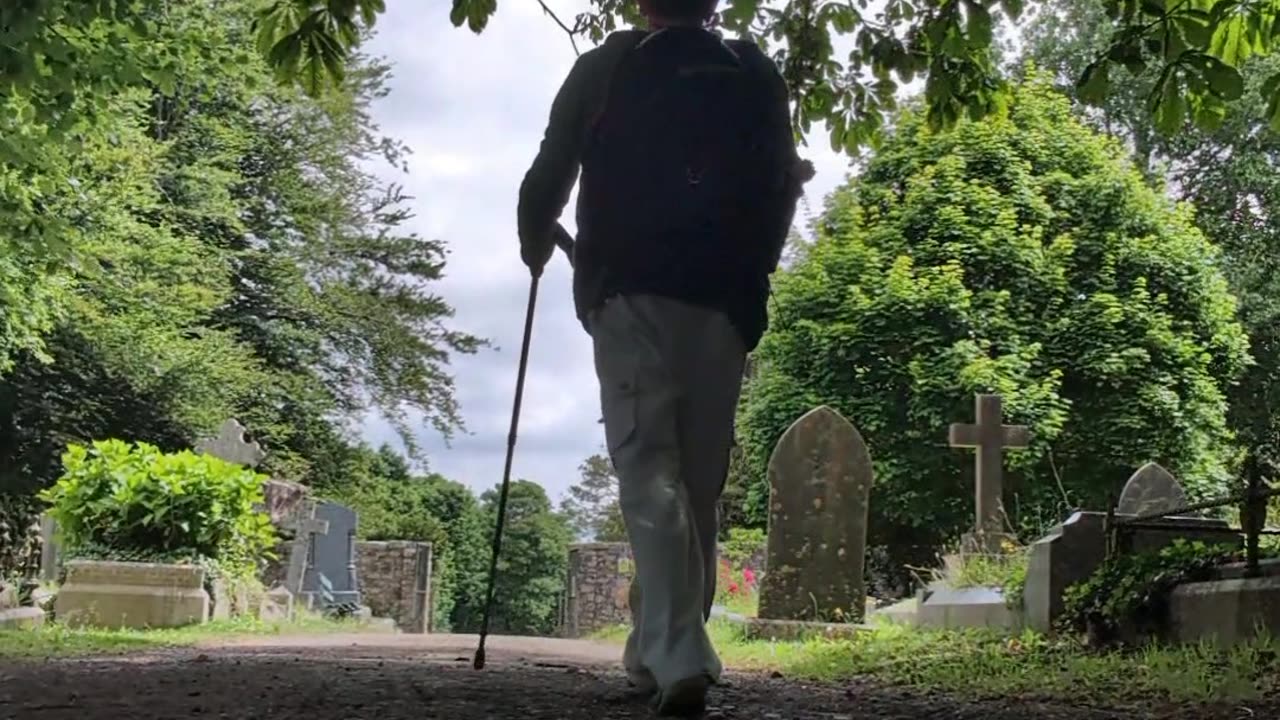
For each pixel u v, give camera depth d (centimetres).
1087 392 1747
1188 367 1745
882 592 1847
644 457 290
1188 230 1880
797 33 548
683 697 283
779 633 910
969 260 1780
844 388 1742
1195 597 575
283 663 518
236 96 2197
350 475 2602
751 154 300
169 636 796
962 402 1662
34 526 1311
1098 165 1897
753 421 1817
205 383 2075
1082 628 655
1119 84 2238
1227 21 410
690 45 306
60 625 798
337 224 2519
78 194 1304
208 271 2112
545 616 4147
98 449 988
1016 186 1841
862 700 411
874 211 1880
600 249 297
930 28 496
